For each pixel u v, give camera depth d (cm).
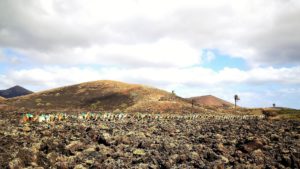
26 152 2002
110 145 2856
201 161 2264
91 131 3450
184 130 4575
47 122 5272
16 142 2722
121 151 2567
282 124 6278
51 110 13500
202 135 3919
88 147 2612
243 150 2716
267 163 2297
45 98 17600
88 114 6750
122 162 2212
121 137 3103
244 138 3459
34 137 3177
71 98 17638
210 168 2055
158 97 16412
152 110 13475
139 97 16500
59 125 4609
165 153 2522
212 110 14450
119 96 17250
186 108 14088
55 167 1998
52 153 2208
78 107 15438
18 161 1870
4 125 4559
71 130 3800
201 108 14625
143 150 2559
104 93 18225
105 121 6072
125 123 5666
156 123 6003
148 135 3612
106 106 15350
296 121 7394
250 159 2395
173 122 6556
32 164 1917
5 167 1841
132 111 13138
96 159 2247
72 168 2005
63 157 2245
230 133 4209
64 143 2789
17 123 4994
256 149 2752
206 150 2727
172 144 2958
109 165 2080
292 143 3275
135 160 2238
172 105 14488
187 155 2427
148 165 2119
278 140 3488
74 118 6625
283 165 2288
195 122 6788
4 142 2675
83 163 2119
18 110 12925
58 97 17875
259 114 12081
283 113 10744
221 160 2322
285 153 2617
